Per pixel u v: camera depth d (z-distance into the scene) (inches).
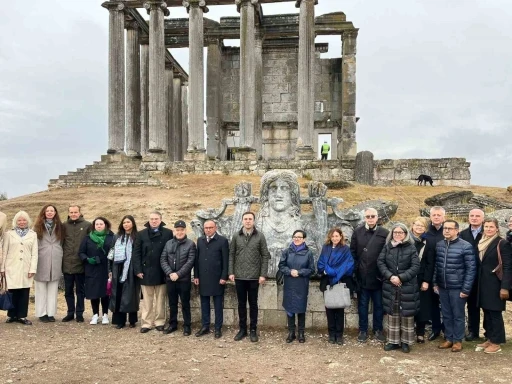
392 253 317.1
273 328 371.6
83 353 311.1
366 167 1111.6
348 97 1414.9
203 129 1270.9
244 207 395.2
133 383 256.7
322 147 1483.8
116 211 828.0
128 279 370.3
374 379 261.1
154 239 366.9
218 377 266.1
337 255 328.5
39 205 909.8
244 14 1243.8
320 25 1425.9
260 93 1412.4
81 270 401.1
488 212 681.0
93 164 1275.8
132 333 364.2
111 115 1300.4
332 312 334.0
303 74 1235.9
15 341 338.0
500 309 309.6
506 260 303.7
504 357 301.1
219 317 352.5
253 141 1259.8
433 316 342.6
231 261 346.6
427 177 1088.8
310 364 288.8
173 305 363.6
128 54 1382.9
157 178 1139.3
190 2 1269.7
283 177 389.4
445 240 321.1
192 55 1263.5
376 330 342.0
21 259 381.1
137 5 1320.1
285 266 336.5
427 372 271.4
